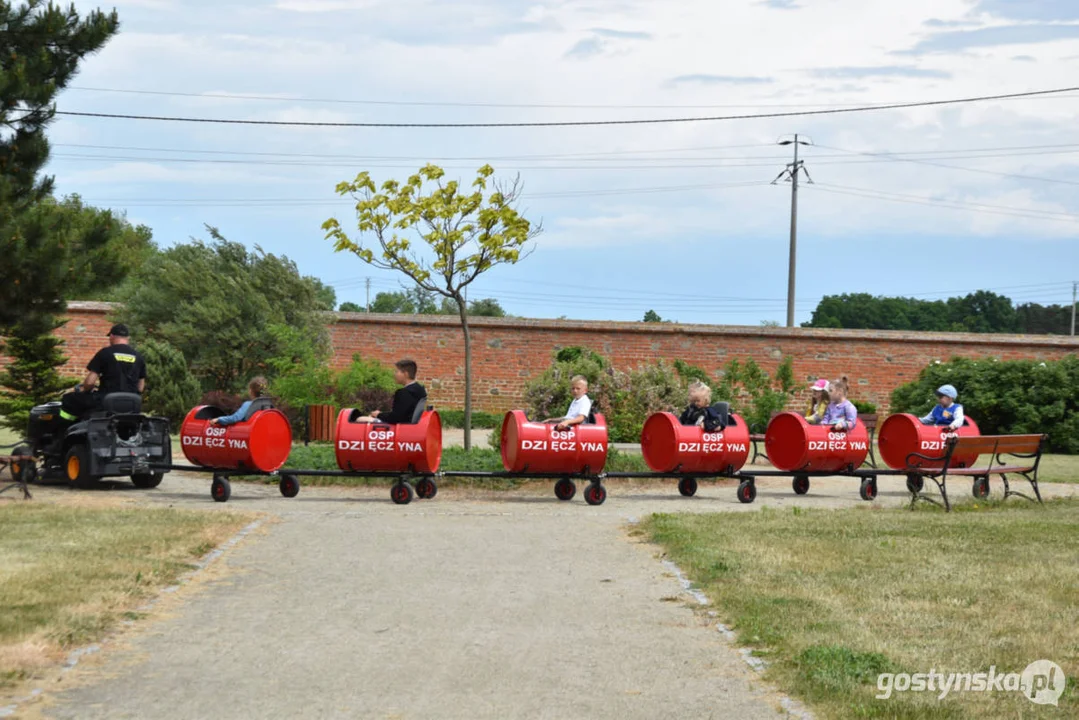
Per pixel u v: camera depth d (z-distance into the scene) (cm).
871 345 3241
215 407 1483
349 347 3095
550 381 2331
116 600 804
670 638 749
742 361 3209
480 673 668
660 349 3188
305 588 890
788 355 3219
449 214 1723
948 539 1111
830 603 825
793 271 6078
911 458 1639
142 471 1497
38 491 1477
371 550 1060
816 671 656
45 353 2122
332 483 1609
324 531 1164
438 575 948
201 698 615
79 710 590
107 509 1245
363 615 806
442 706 607
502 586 908
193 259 2783
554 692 634
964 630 750
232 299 2691
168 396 2416
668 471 1529
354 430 1419
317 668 674
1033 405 2636
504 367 3150
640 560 1024
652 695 629
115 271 1534
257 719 583
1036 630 753
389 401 2411
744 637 736
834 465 1595
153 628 755
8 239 1409
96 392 1535
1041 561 993
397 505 1401
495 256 1753
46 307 1498
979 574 930
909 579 909
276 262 2852
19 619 730
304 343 2462
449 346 3125
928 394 2792
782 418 1619
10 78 1445
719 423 1517
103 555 951
